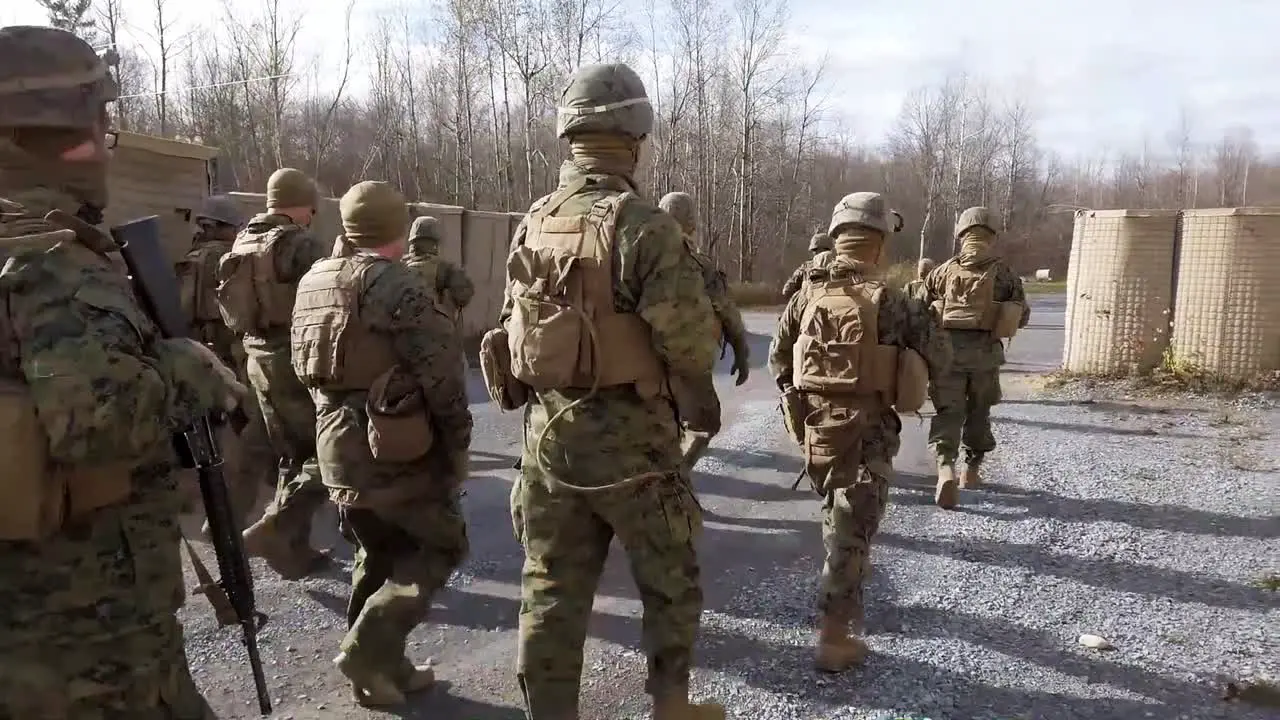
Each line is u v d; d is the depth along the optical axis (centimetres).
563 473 287
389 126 3559
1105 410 984
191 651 400
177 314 216
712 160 3872
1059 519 598
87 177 200
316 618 441
